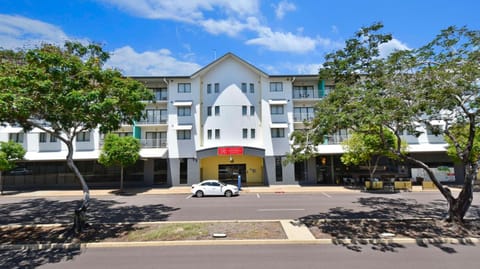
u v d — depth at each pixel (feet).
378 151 71.05
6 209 54.95
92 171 97.76
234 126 95.30
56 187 95.61
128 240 29.63
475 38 30.50
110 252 26.91
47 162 98.58
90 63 33.47
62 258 25.63
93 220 42.45
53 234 32.83
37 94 29.14
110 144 80.48
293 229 33.17
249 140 95.25
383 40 38.32
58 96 28.89
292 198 65.31
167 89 98.73
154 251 26.91
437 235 29.86
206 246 28.09
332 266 22.76
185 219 41.91
